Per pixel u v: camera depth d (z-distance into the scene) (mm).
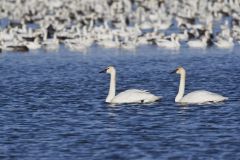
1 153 46594
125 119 55156
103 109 58969
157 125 53094
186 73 82875
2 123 54938
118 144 48188
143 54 104500
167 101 61062
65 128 52812
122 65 92562
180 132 51031
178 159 44812
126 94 60719
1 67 92125
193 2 173000
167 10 172000
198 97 59844
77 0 182500
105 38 121500
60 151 46844
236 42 119000
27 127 53406
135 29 129375
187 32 123750
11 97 66812
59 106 61344
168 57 100250
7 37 120812
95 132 51438
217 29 140250
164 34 125625
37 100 64750
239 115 55906
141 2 186625
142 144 48125
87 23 147750
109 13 161000
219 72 83125
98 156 45656
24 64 95188
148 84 74812
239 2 173875
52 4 179500
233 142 48281
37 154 46281
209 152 46125
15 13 163875
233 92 68125
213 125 52906
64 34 123875
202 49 109688
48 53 108250
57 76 82562
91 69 89062
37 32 126188
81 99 64625
